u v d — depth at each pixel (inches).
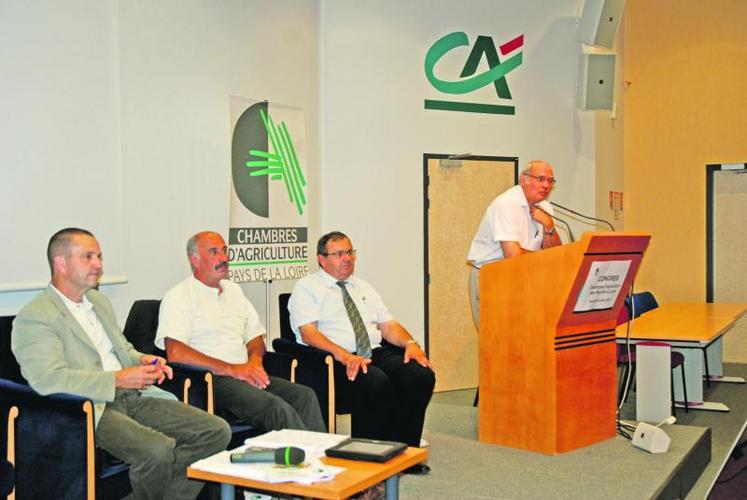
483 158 250.8
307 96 217.3
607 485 137.8
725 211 317.7
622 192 324.8
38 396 110.0
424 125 240.8
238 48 193.6
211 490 126.6
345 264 165.5
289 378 155.9
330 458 98.3
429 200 241.9
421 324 241.3
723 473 169.8
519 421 161.0
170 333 143.8
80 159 157.0
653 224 328.5
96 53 159.9
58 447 108.0
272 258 203.0
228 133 190.1
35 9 148.7
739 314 239.0
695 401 226.1
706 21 316.8
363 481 89.7
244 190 195.5
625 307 232.1
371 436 151.7
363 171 229.6
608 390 166.9
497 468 148.5
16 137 145.9
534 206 181.3
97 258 124.2
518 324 159.6
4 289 142.5
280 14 206.7
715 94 316.8
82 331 122.7
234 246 192.2
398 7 235.1
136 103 168.4
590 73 263.6
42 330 118.0
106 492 112.0
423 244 241.0
